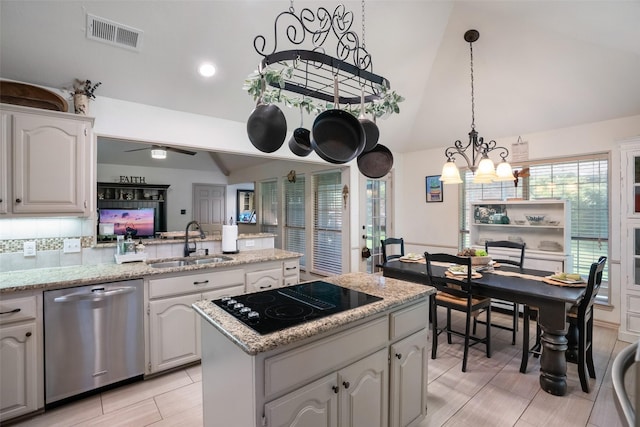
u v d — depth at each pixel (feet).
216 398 4.79
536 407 7.17
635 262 10.32
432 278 9.53
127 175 23.07
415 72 12.06
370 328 5.16
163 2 7.47
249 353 3.73
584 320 7.78
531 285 8.45
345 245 15.87
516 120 12.88
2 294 6.38
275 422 3.97
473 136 10.25
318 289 6.35
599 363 9.16
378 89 6.30
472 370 8.85
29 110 7.32
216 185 26.76
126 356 7.80
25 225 8.19
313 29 9.09
